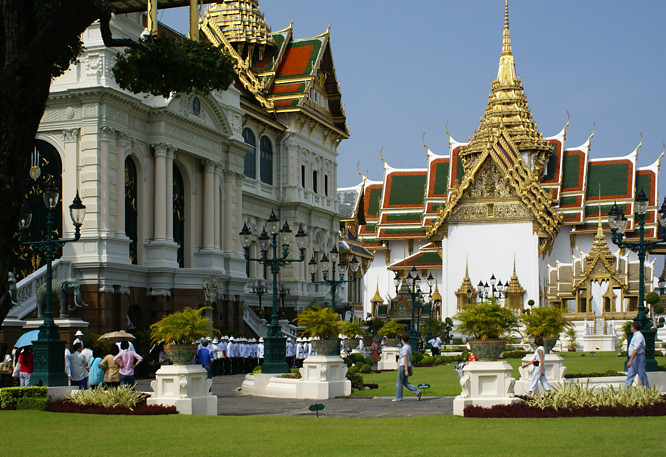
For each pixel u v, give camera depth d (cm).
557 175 12131
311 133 8538
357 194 13875
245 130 7612
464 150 12094
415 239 12812
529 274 10862
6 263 1298
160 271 5294
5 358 3241
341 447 1653
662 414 2119
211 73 2084
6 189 1295
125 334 4022
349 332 4412
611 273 9800
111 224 5009
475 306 2362
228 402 3086
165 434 1884
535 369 2623
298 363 5906
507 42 12825
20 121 1323
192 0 2195
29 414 2339
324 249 8738
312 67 8375
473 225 11081
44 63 1329
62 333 4141
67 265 4869
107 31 1866
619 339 8838
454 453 1548
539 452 1541
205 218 5903
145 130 5366
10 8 1334
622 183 12150
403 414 2561
